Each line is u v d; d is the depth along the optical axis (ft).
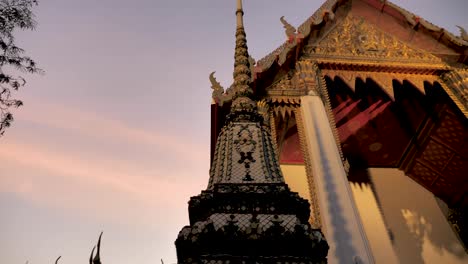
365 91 42.16
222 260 7.65
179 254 8.35
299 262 7.73
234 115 12.84
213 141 37.52
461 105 38.88
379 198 47.14
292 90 36.60
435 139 45.47
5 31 19.54
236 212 8.57
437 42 43.14
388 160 50.01
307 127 31.91
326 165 28.30
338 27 44.83
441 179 47.19
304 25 43.37
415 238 43.91
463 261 42.42
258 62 38.32
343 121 44.60
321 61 40.40
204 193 9.17
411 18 43.68
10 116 19.65
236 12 19.02
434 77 41.60
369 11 46.29
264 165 10.35
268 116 33.91
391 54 42.63
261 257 7.74
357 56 41.81
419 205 47.16
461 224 44.83
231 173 10.05
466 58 41.42
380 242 42.96
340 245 21.88
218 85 36.19
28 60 20.38
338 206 24.82
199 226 8.16
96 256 12.31
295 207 8.86
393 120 45.11
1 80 19.35
